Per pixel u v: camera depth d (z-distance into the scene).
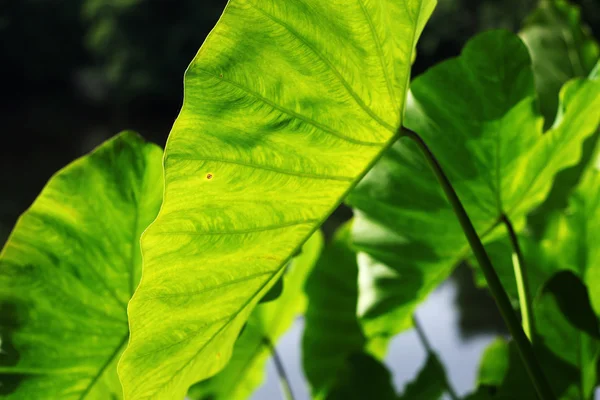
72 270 1.34
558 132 1.35
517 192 1.42
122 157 1.33
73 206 1.33
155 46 29.47
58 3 33.06
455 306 6.12
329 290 1.70
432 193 1.42
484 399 1.44
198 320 1.22
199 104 1.13
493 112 1.37
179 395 1.25
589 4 14.49
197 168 1.15
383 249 1.46
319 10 1.13
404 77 1.18
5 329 1.32
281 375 1.65
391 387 1.54
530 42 1.74
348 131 1.19
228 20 1.12
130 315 1.18
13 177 18.44
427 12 1.13
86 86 32.66
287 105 1.16
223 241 1.19
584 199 1.46
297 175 1.20
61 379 1.34
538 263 1.49
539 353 1.40
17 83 33.66
